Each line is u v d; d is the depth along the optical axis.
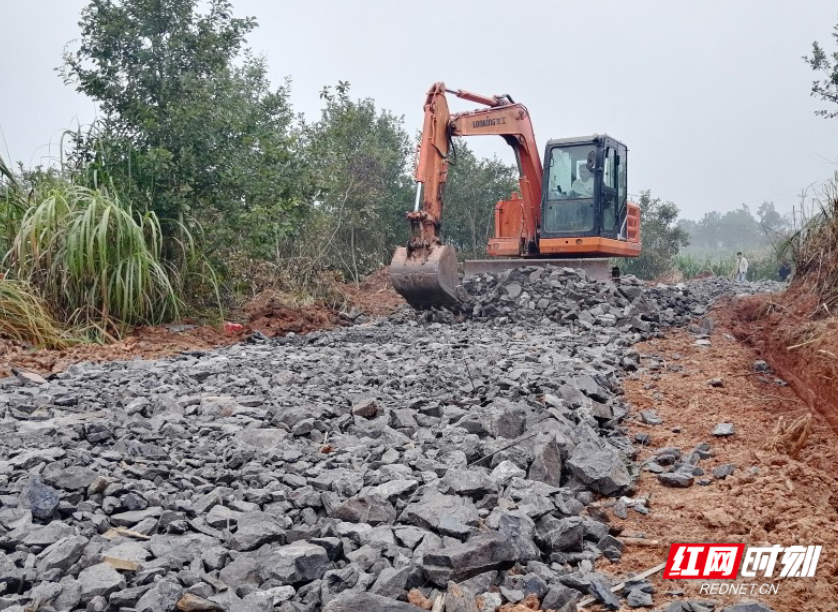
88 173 11.06
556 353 8.28
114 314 9.98
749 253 25.33
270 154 12.50
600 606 3.56
